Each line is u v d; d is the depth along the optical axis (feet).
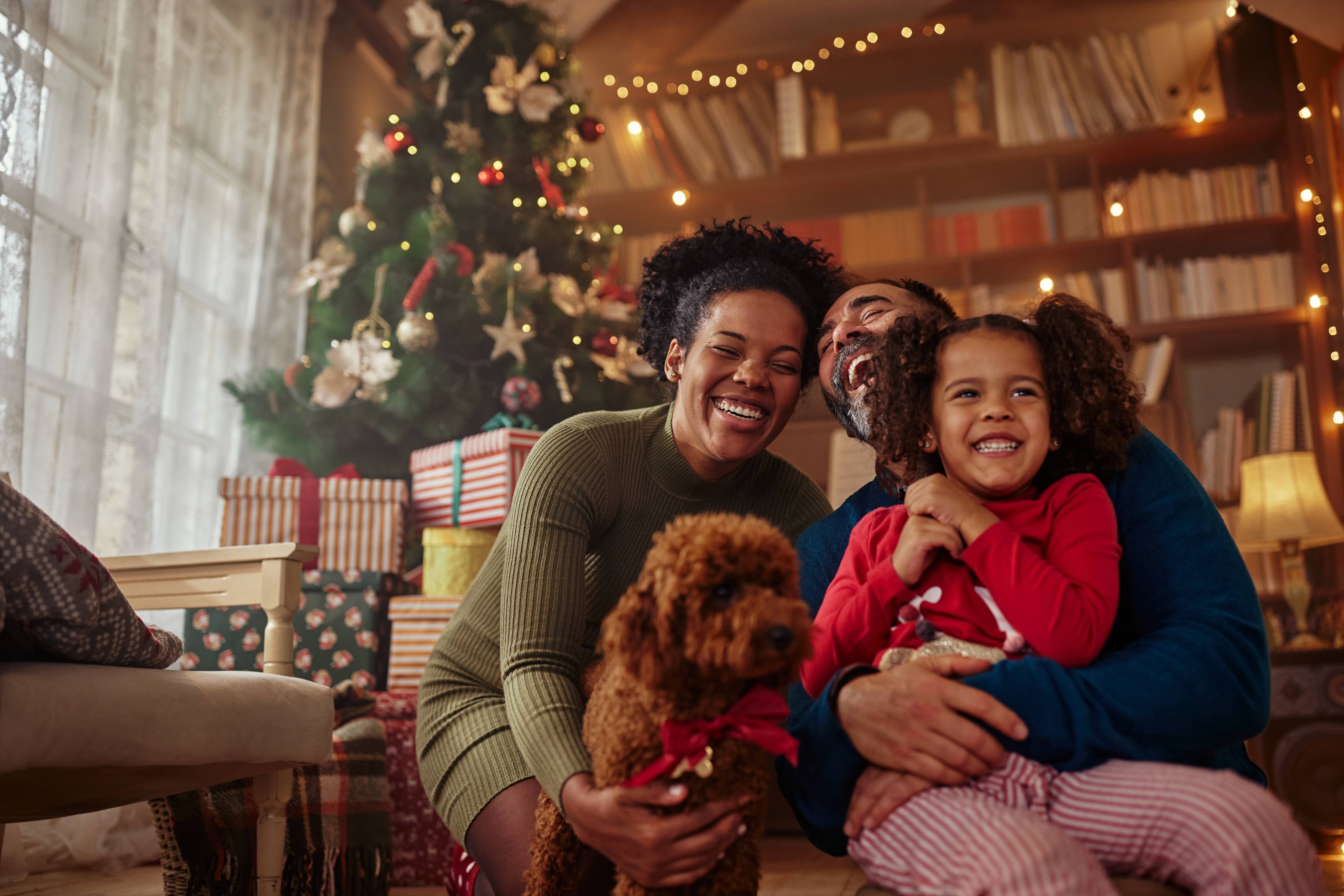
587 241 11.12
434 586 8.39
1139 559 3.28
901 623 3.32
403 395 9.30
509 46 10.63
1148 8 13.94
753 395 4.41
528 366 9.87
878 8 15.06
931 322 3.57
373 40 13.79
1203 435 13.12
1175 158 13.76
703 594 2.56
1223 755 3.32
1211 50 13.46
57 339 7.93
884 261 14.03
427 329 9.40
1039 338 3.45
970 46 14.47
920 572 3.25
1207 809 2.47
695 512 4.82
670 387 5.25
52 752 3.36
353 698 6.88
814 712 3.20
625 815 2.83
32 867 6.71
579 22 13.79
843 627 3.32
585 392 10.09
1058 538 3.18
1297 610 10.40
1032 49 14.08
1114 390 3.40
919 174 14.23
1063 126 13.74
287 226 11.15
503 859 4.13
